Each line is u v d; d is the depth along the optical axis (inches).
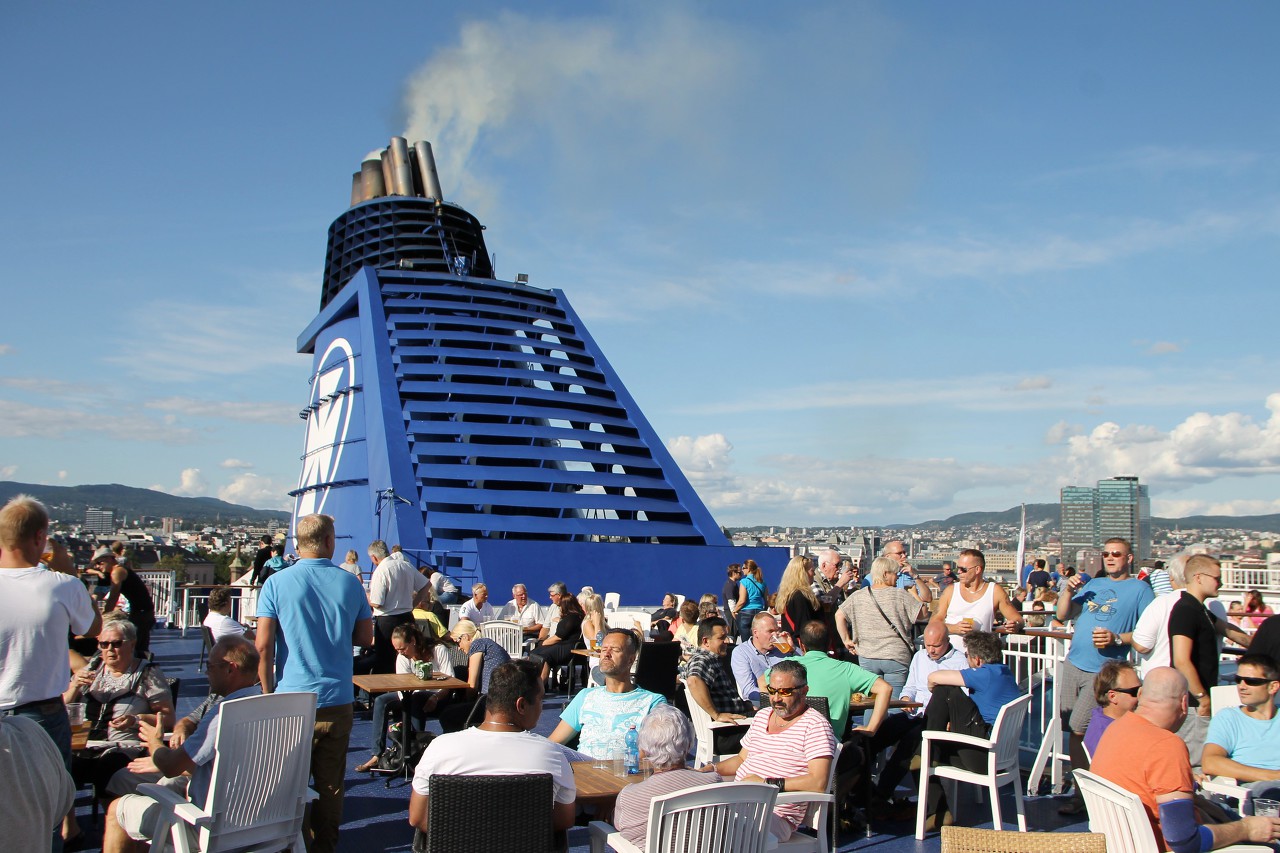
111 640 314.2
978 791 388.2
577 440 1210.0
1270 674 285.6
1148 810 229.3
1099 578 371.9
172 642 885.2
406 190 1652.3
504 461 1175.6
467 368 1248.2
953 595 431.5
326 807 268.1
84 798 361.7
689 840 202.1
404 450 1101.7
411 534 1005.8
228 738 231.9
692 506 1176.2
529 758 210.2
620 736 293.3
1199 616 327.3
